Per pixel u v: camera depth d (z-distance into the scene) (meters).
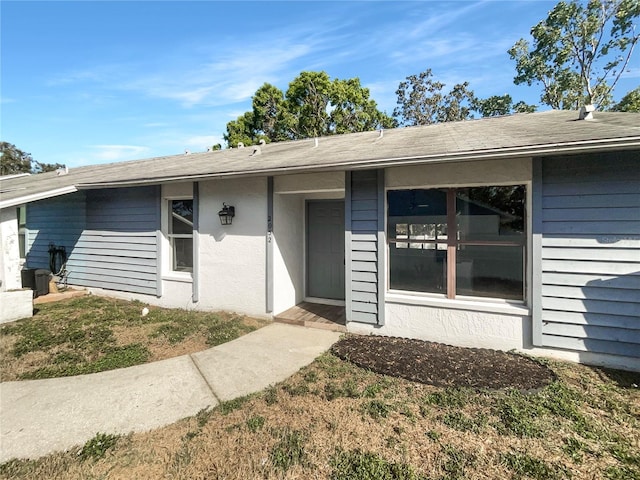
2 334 5.28
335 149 6.39
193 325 5.71
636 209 3.71
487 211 4.59
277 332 5.39
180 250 7.26
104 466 2.40
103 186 7.13
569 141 3.62
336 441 2.60
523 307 4.32
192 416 3.04
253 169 5.39
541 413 2.88
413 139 5.97
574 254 3.98
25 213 10.34
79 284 8.66
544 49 18.55
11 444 2.65
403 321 4.98
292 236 6.62
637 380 3.54
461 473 2.23
